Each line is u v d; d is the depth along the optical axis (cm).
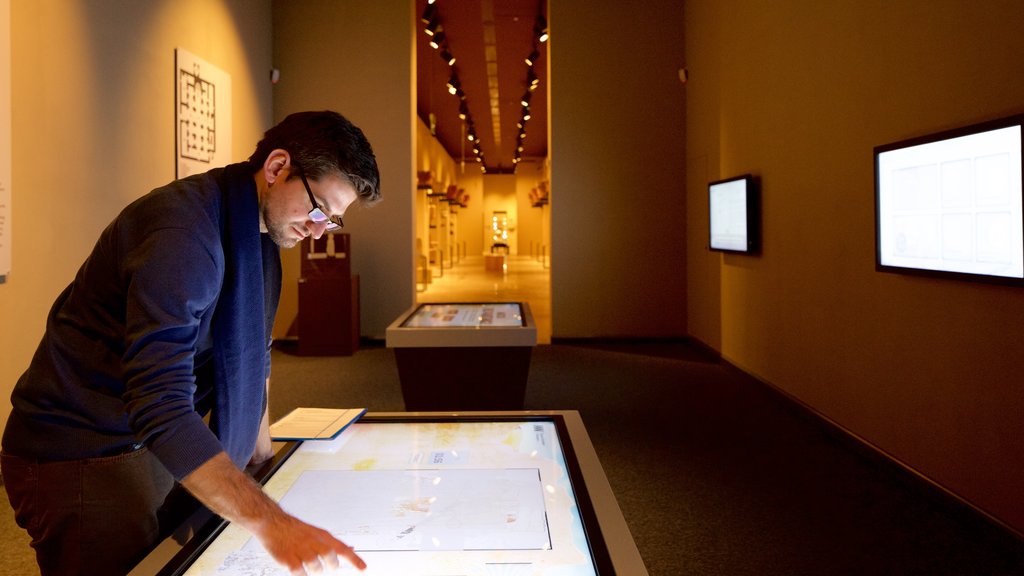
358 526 108
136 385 94
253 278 120
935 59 307
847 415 397
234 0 629
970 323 287
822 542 271
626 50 755
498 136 2009
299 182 115
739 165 580
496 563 96
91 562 117
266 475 127
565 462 129
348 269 682
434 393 396
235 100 631
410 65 739
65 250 375
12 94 333
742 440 405
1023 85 254
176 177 505
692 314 739
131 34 445
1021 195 250
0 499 309
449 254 2238
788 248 480
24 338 344
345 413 162
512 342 382
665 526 287
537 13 910
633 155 757
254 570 94
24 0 342
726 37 609
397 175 744
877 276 361
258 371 125
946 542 270
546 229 2323
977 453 283
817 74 430
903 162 328
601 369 618
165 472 125
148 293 97
